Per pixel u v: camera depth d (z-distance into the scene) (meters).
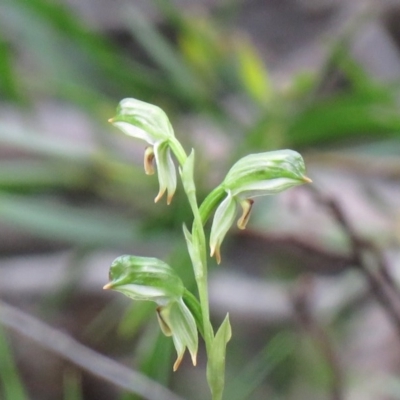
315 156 0.37
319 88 0.39
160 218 0.33
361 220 0.38
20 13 0.40
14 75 0.38
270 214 0.36
